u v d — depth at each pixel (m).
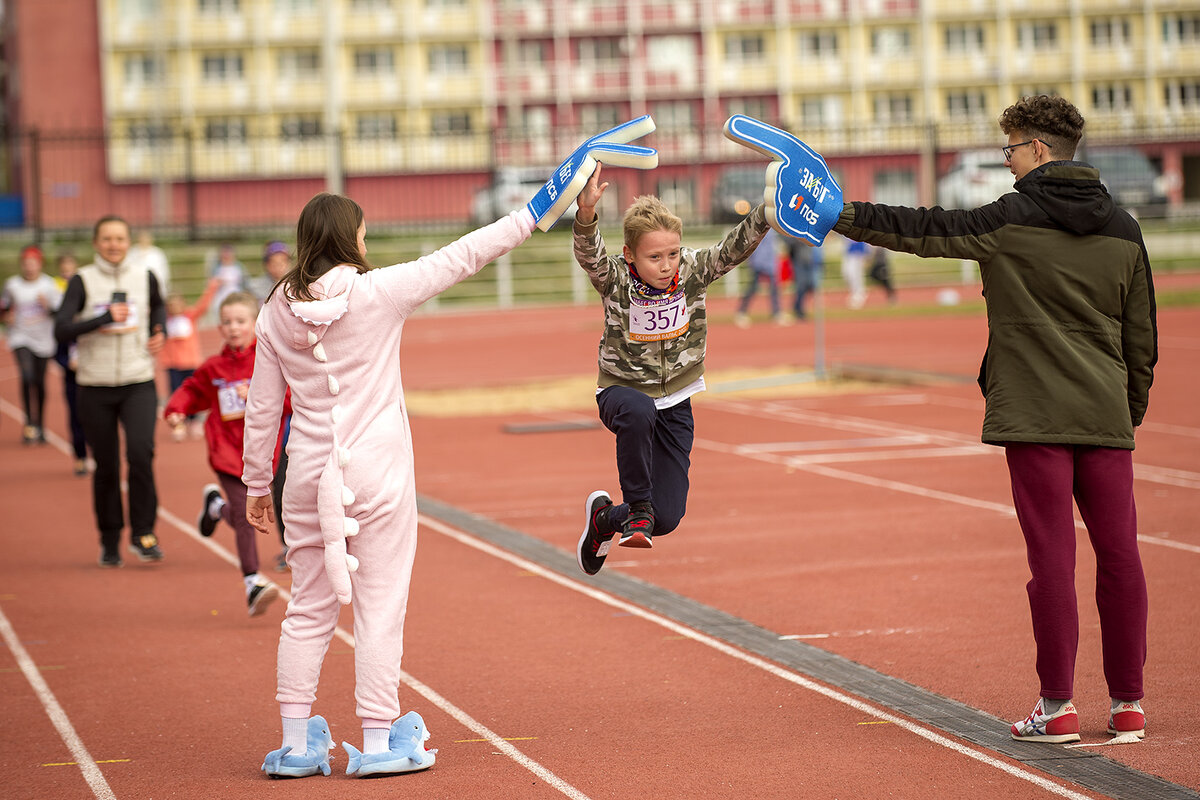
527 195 98.38
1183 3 149.12
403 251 90.00
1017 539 21.14
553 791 11.14
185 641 16.69
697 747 12.23
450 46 147.00
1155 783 10.93
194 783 11.61
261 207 140.75
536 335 66.56
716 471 28.41
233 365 17.89
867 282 91.75
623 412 11.61
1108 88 151.12
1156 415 34.19
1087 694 13.56
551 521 23.61
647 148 11.66
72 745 12.77
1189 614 16.47
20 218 137.38
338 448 11.22
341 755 12.38
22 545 22.95
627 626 16.80
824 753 11.96
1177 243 97.62
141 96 140.62
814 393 41.38
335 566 11.19
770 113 150.38
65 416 42.19
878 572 19.22
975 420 34.44
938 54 150.75
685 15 147.75
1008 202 12.14
